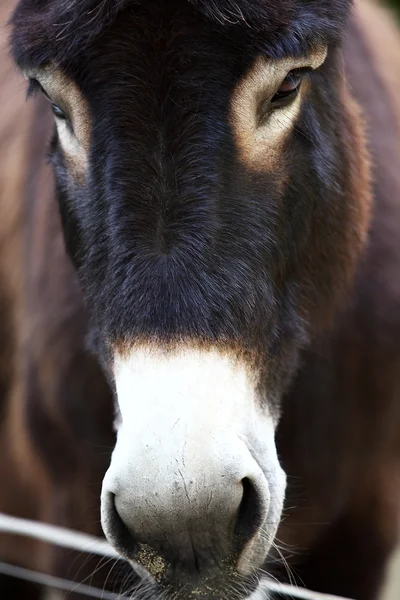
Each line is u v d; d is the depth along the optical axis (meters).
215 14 4.36
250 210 4.70
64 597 6.97
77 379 6.41
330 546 6.93
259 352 4.72
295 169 5.11
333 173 5.56
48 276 6.60
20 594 8.74
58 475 6.82
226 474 4.08
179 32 4.41
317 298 5.83
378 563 6.98
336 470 6.62
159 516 4.07
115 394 4.79
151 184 4.48
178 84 4.45
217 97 4.49
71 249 5.52
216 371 4.24
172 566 4.34
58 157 5.47
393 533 6.95
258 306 4.68
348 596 6.96
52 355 6.52
